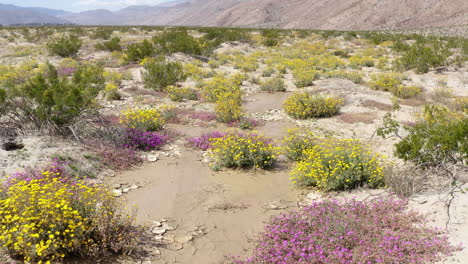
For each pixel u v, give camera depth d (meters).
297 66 24.53
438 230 4.88
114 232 4.88
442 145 6.45
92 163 7.74
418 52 23.67
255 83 20.12
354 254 4.49
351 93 16.28
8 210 4.53
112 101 14.65
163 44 27.48
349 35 48.41
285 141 9.28
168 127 11.46
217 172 8.05
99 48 31.39
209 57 30.05
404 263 4.28
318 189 7.20
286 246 4.80
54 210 4.46
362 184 7.06
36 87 9.19
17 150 7.46
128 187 7.05
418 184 6.38
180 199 6.65
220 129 11.57
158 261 4.77
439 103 14.98
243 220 5.97
